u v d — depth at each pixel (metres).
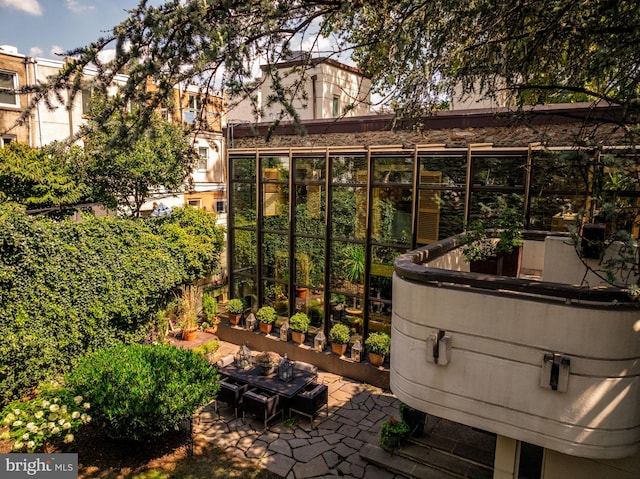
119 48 3.17
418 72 4.23
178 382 8.24
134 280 12.32
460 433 8.70
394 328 5.62
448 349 4.96
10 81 15.77
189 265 14.04
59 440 8.61
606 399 4.29
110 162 13.04
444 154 10.28
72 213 13.48
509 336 4.64
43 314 10.26
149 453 8.51
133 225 12.97
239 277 14.55
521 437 4.70
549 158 4.82
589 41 4.60
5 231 9.73
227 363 11.30
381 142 11.30
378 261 11.61
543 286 4.45
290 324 12.79
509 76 5.05
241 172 13.98
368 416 9.96
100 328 11.52
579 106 8.48
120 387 7.91
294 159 12.73
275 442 8.95
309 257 12.88
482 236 6.62
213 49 3.03
